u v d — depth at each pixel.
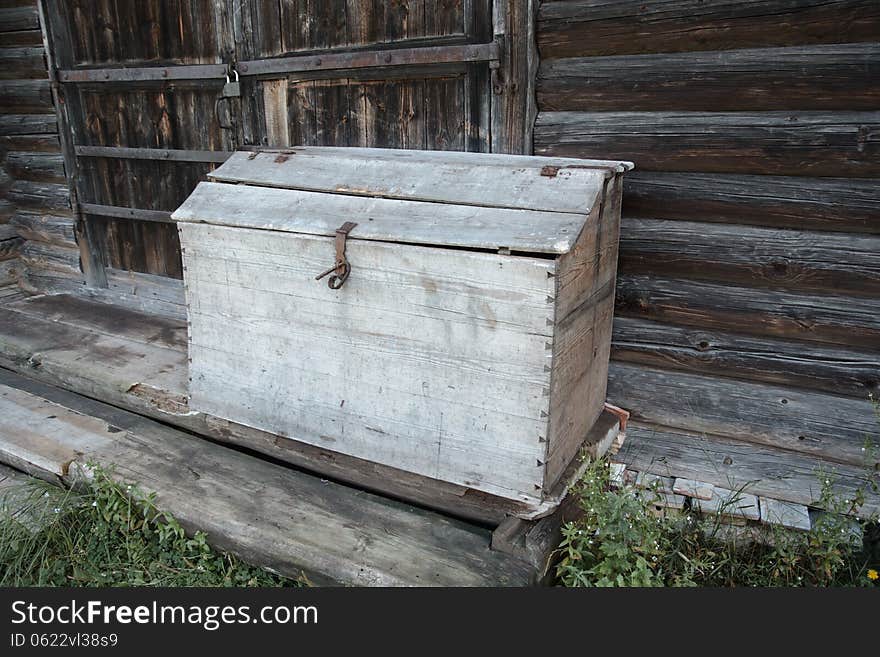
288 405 2.26
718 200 2.22
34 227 4.04
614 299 2.37
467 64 2.50
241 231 2.17
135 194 3.56
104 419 2.78
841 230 2.12
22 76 3.78
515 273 1.77
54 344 3.21
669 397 2.44
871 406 2.19
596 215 1.97
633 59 2.25
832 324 2.17
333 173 2.24
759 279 2.24
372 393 2.09
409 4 2.57
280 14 2.86
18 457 2.52
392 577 1.90
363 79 2.73
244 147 2.86
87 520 2.33
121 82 3.39
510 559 1.97
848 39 1.99
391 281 1.95
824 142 2.04
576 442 2.17
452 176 2.08
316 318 2.12
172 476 2.38
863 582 2.09
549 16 2.32
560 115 2.40
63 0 3.46
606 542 1.97
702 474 2.39
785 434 2.30
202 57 3.12
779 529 2.18
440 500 2.15
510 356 1.84
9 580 2.13
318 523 2.13
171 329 3.42
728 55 2.12
